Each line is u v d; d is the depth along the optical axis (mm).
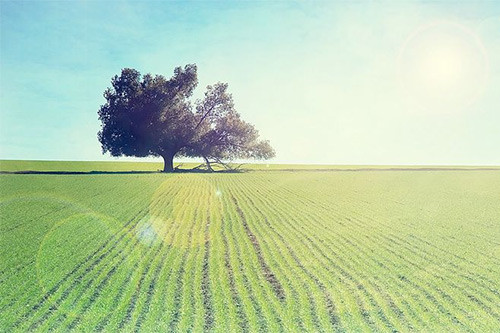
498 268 15922
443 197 37000
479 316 11453
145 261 16625
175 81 74500
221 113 79812
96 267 15805
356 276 14836
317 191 41375
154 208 30219
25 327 10758
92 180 50688
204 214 27922
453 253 18078
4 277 14750
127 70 74562
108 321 11039
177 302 12297
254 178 57656
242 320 11062
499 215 27750
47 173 66562
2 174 61344
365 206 31641
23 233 21719
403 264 16359
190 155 82000
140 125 73688
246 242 19969
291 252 18125
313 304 12203
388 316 11406
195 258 17078
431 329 10633
